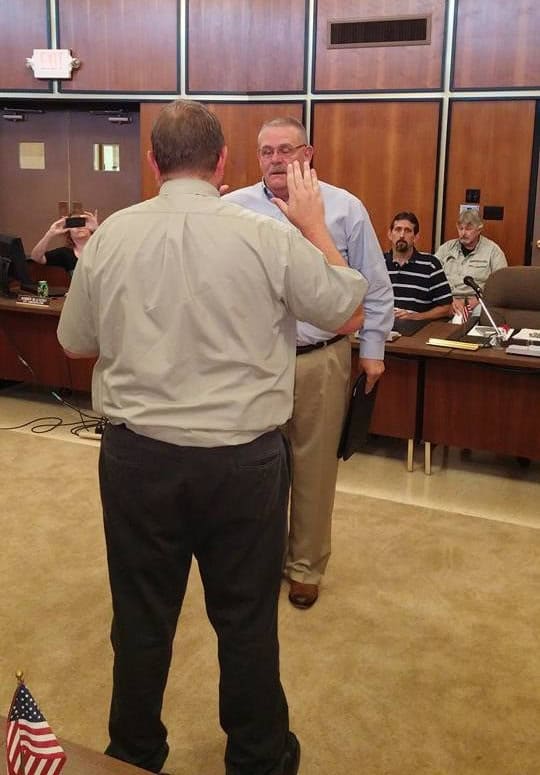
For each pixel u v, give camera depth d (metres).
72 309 1.57
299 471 2.52
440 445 4.36
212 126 1.50
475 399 3.73
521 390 3.63
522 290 4.16
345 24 5.70
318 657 2.36
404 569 2.90
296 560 2.62
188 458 1.45
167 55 6.04
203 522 1.52
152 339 1.44
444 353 3.59
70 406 4.99
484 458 4.21
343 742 2.00
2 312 4.90
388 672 2.29
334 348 2.46
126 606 1.57
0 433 4.42
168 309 1.43
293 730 2.04
